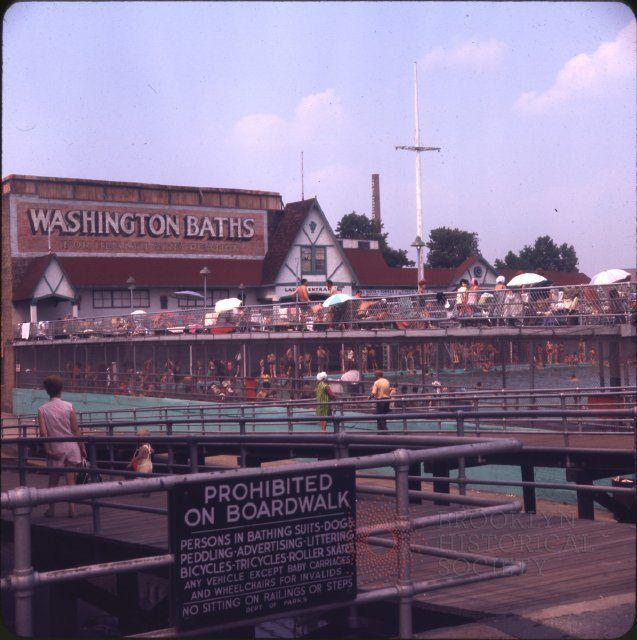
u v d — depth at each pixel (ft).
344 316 98.99
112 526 33.47
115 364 136.36
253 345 116.88
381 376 73.10
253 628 15.99
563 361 80.02
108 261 171.12
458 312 82.43
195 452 33.50
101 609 37.86
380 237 315.17
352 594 15.25
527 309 75.97
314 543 14.85
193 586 13.67
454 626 17.25
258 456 55.16
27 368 155.33
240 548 14.10
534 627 16.48
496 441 18.02
